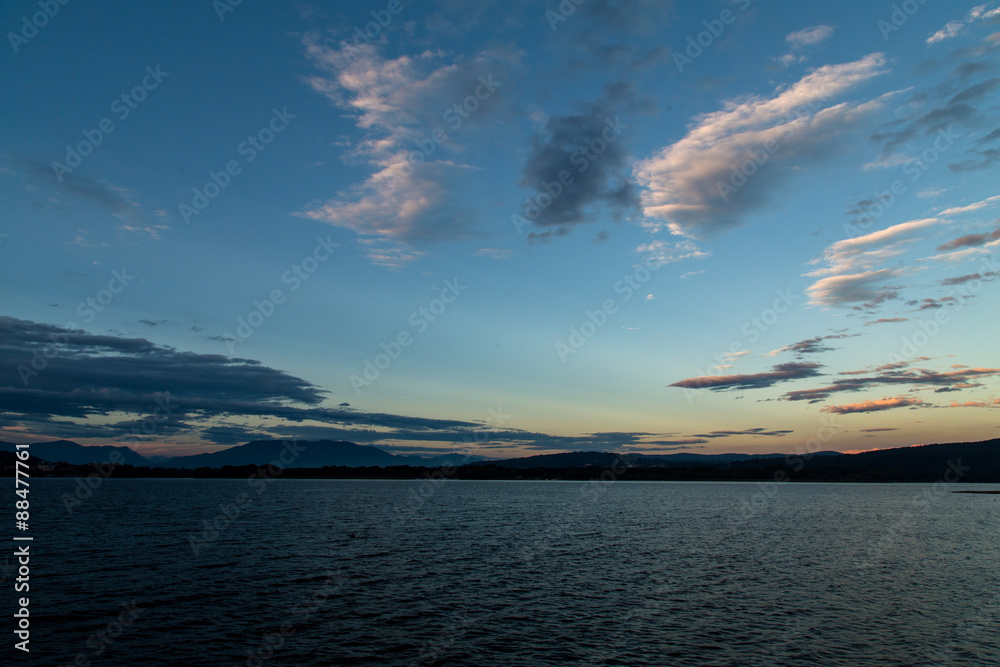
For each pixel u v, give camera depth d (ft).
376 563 137.08
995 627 87.35
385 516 273.33
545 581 118.21
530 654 74.28
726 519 272.51
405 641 78.84
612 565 138.10
